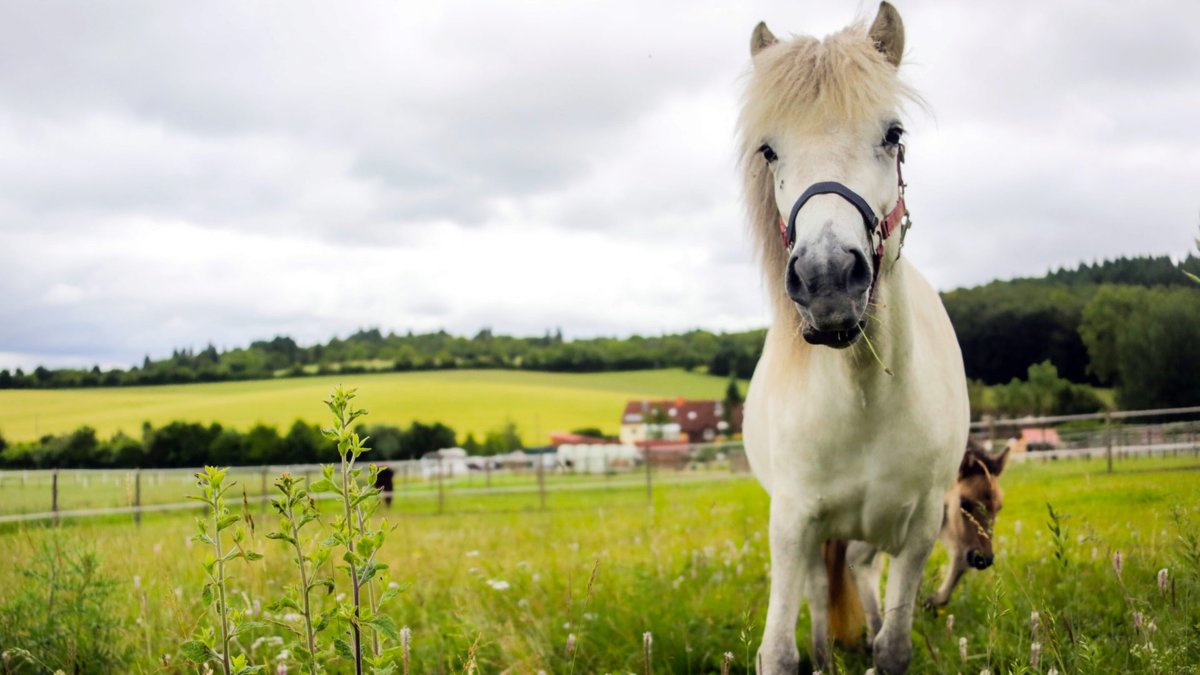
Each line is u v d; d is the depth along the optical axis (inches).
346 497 69.8
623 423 3383.4
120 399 3595.0
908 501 121.5
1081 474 395.9
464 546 349.1
